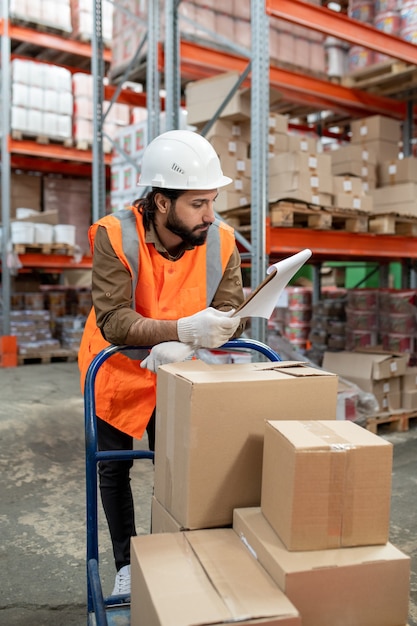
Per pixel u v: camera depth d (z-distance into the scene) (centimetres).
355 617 110
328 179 455
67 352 780
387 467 115
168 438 141
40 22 739
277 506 119
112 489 202
